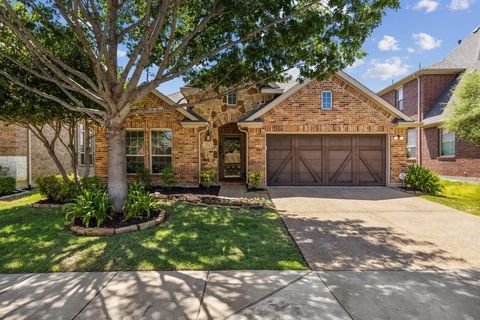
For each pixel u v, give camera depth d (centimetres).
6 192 1165
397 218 718
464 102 1101
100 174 1180
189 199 909
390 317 294
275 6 593
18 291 354
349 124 1221
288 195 1040
